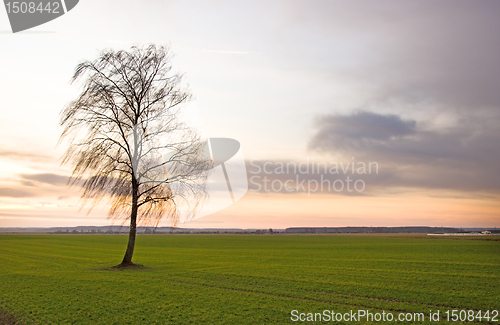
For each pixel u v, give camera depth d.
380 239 120.38
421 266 36.34
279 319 15.66
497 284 24.97
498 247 69.88
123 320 15.29
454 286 24.02
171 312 16.67
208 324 14.84
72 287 22.48
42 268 33.06
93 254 51.78
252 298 19.88
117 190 29.70
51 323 14.84
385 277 28.08
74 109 28.83
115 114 29.83
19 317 15.70
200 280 26.12
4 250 58.75
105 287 22.52
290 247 73.44
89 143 29.34
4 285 23.19
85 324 14.70
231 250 63.78
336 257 47.75
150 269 32.12
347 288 23.16
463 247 70.19
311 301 19.36
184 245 81.75
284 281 25.98
